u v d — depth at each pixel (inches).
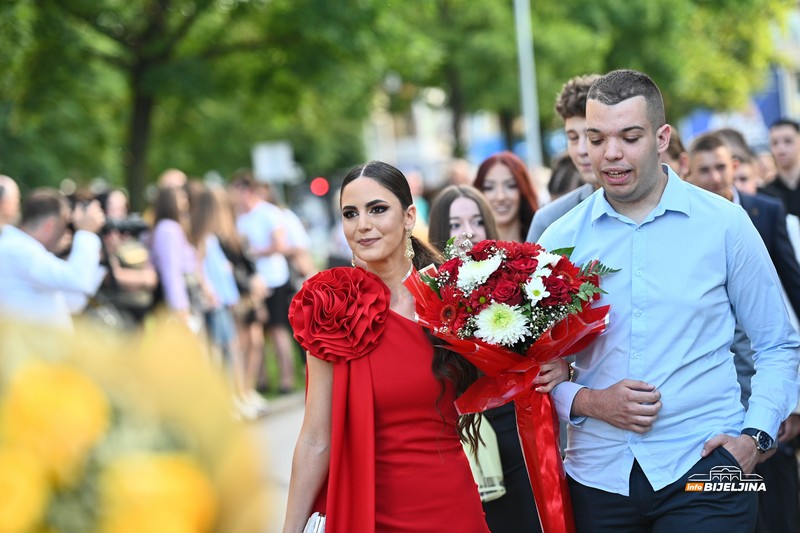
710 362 252.2
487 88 2050.9
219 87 1480.1
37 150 1544.0
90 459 65.6
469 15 2042.3
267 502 70.0
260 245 838.5
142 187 1396.4
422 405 255.6
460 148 2151.8
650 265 255.1
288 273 848.9
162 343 70.9
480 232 388.5
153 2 1349.7
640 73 254.8
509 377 257.4
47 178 1528.1
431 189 1150.3
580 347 259.4
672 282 252.8
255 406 756.6
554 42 2034.9
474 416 274.2
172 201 677.9
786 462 374.9
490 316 249.1
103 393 67.6
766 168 890.7
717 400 252.1
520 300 253.4
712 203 257.1
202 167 2111.2
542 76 2052.2
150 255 670.5
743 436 247.9
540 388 260.8
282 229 840.9
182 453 67.9
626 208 259.9
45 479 64.3
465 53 2021.4
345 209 266.7
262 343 853.8
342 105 1660.9
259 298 812.0
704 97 2655.0
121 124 1692.9
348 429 253.8
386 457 255.1
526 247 262.1
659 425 250.5
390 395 253.6
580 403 256.2
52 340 68.7
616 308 257.0
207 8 1353.3
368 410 251.9
